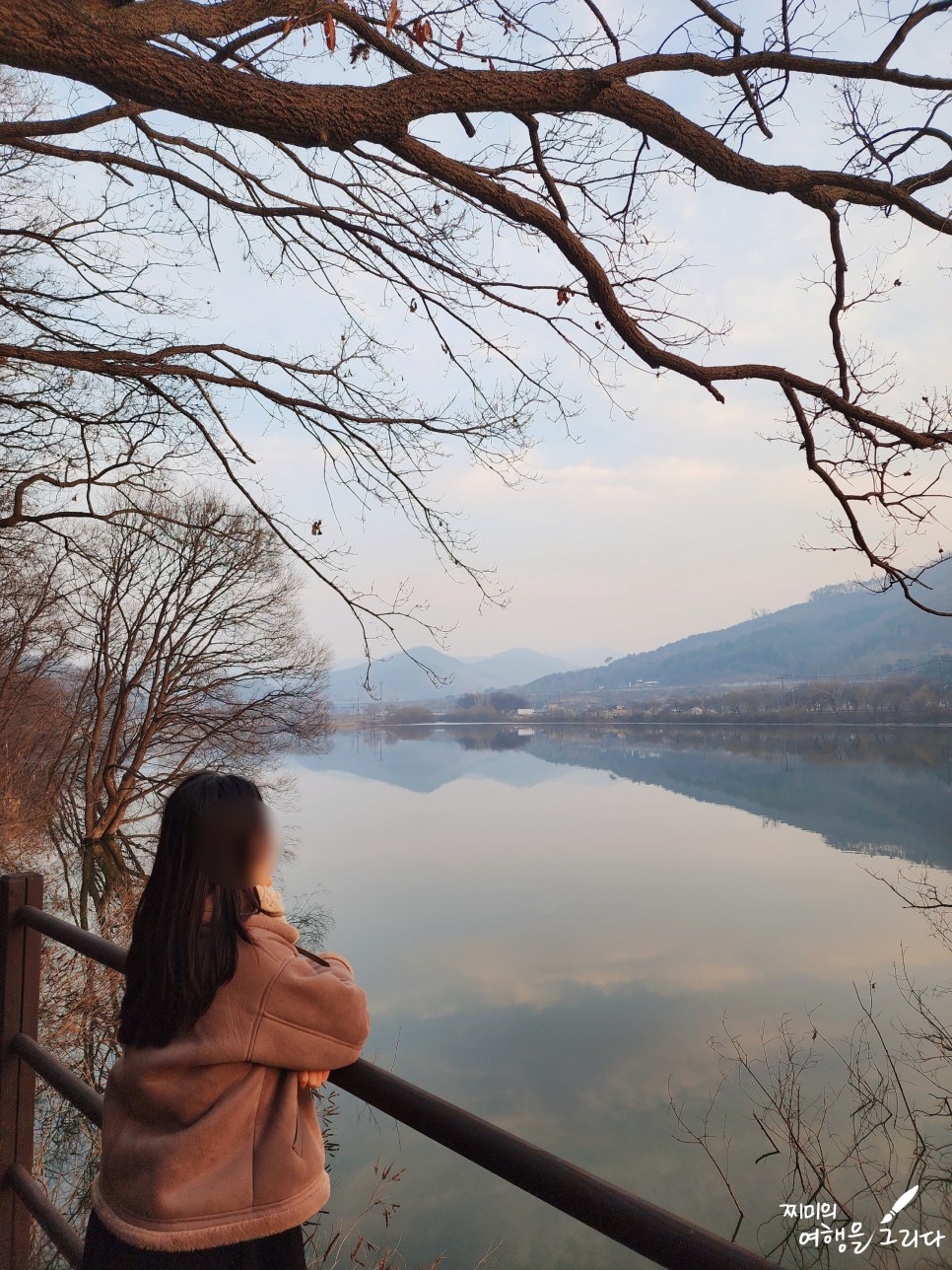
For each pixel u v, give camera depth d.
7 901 2.52
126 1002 1.37
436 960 18.50
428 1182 8.78
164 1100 1.30
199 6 2.19
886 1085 11.59
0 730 19.95
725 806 54.19
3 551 9.44
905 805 52.00
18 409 6.43
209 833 1.33
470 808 54.31
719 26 2.71
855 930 21.80
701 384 2.83
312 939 20.11
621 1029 14.30
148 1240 1.22
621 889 27.19
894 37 2.50
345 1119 10.29
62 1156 6.18
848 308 3.02
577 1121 10.81
